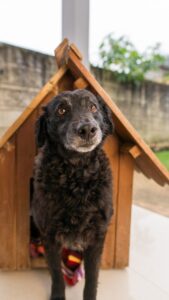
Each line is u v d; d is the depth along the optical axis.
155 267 1.24
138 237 1.50
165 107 3.51
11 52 2.29
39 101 1.02
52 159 1.00
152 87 3.34
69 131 0.90
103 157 1.04
